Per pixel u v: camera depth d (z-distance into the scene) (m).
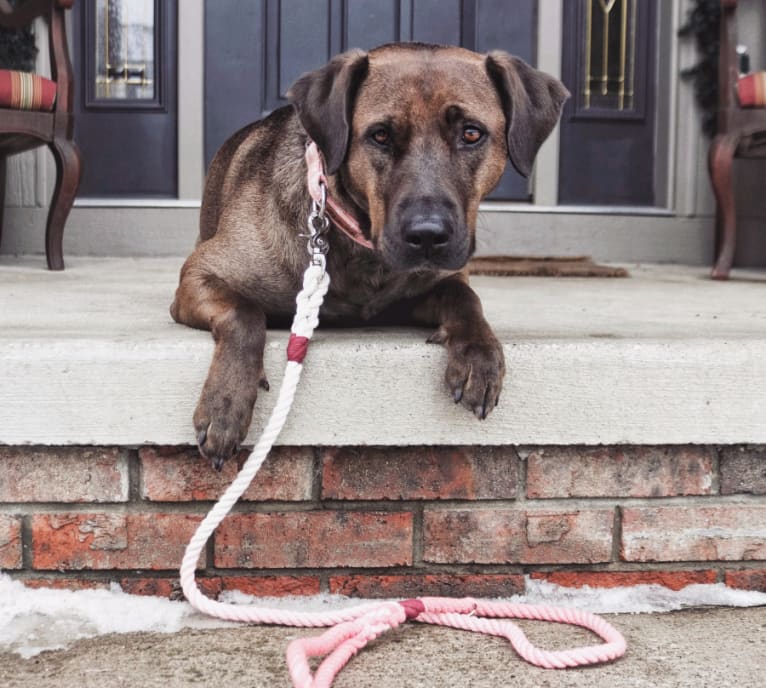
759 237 4.45
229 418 1.73
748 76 3.69
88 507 1.88
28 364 1.80
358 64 1.85
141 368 1.82
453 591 1.95
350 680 1.54
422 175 1.77
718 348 1.91
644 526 1.96
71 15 4.33
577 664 1.58
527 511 1.94
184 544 1.89
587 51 4.57
